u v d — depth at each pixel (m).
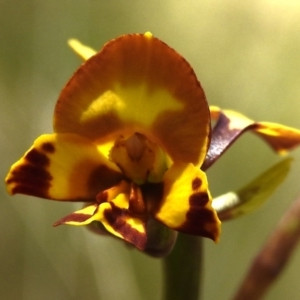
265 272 0.11
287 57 0.20
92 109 0.09
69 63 0.20
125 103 0.09
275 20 0.20
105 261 0.20
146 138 0.09
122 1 0.21
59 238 0.21
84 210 0.09
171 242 0.10
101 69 0.09
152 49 0.09
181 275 0.10
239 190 0.10
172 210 0.09
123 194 0.09
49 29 0.21
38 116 0.20
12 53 0.21
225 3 0.21
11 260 0.21
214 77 0.21
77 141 0.09
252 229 0.20
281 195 0.20
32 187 0.09
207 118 0.09
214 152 0.10
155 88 0.09
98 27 0.21
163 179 0.09
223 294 0.20
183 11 0.21
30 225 0.21
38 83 0.21
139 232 0.09
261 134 0.11
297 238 0.11
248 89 0.20
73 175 0.09
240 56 0.20
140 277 0.20
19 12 0.21
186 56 0.21
